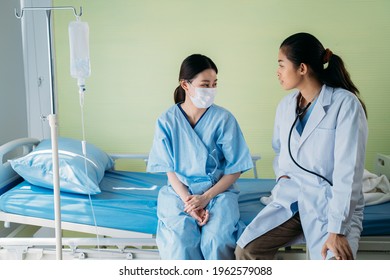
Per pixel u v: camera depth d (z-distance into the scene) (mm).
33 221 2154
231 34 3059
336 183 1729
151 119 3152
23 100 3021
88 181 2180
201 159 2072
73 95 3115
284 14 3035
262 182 2584
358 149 1731
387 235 1974
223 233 1882
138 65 3100
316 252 1798
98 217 2098
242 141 2117
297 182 1927
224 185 2055
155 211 2092
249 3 3029
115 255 2064
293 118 1939
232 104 3123
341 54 3062
